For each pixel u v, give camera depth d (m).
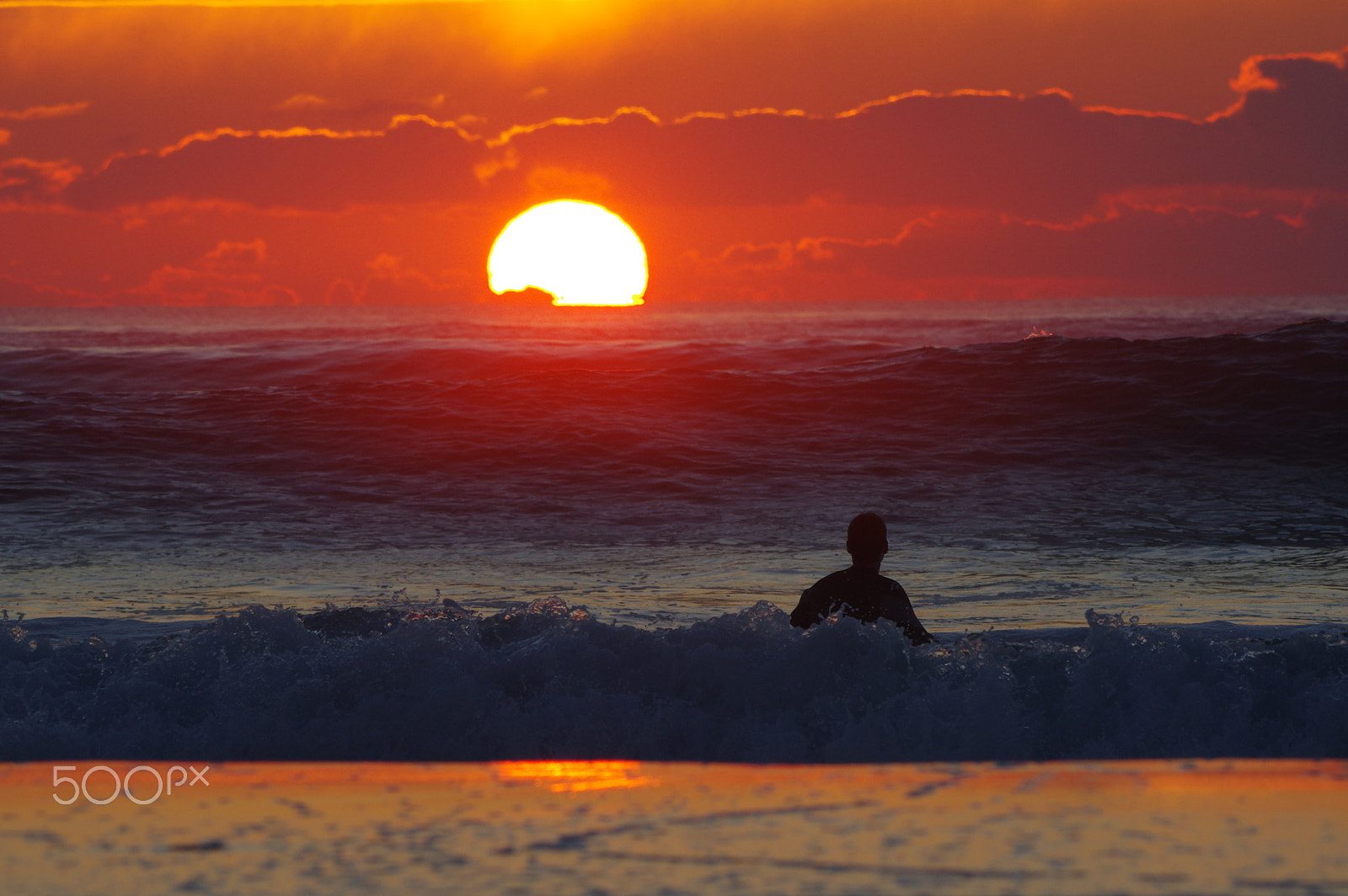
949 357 78.00
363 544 39.00
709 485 49.78
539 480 50.84
